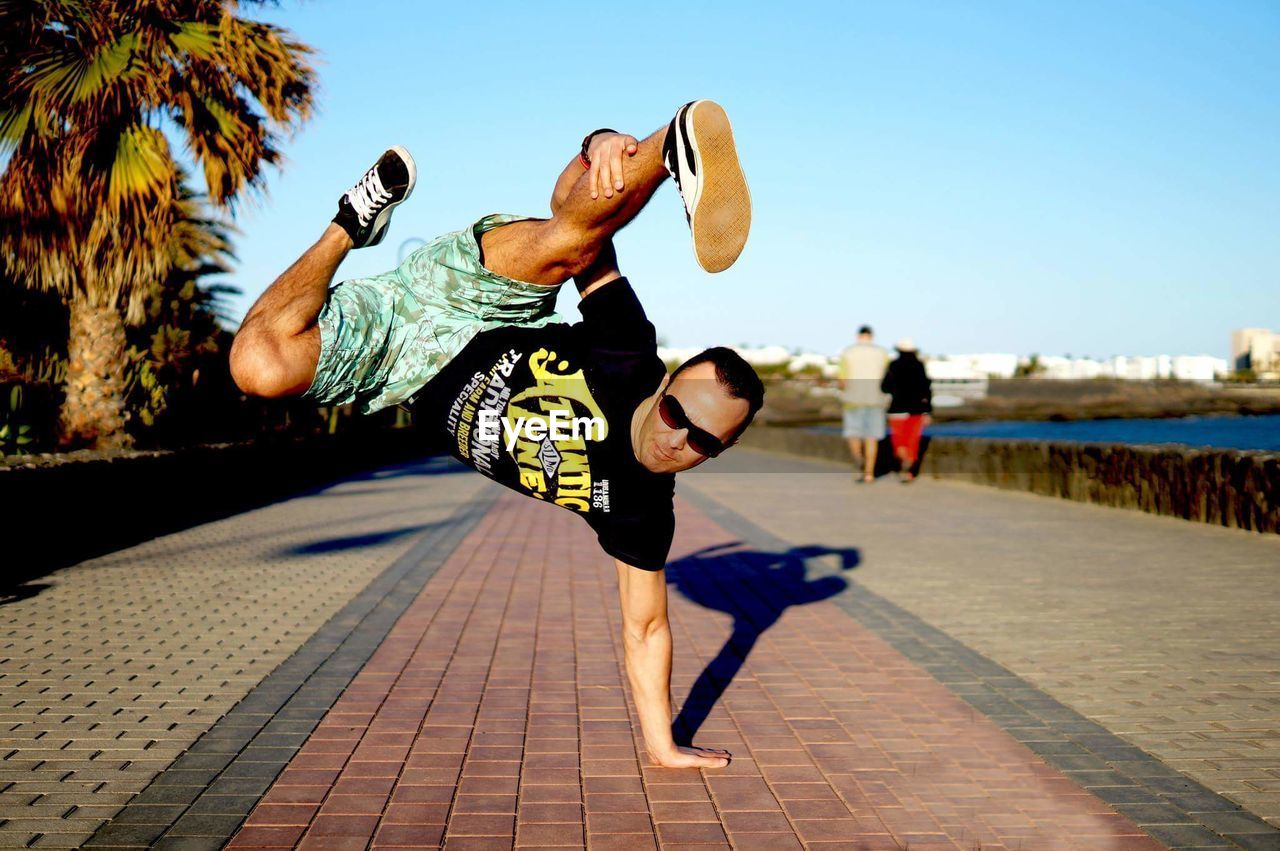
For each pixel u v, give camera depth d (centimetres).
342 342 291
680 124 248
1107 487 1199
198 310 1570
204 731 422
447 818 341
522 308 319
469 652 559
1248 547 895
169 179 1085
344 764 388
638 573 378
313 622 627
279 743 409
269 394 282
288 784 367
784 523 1095
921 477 1681
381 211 288
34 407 1141
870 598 700
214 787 362
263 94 1122
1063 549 905
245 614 646
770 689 493
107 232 1095
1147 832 331
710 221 251
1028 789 368
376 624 620
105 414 1156
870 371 1576
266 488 1420
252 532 1033
